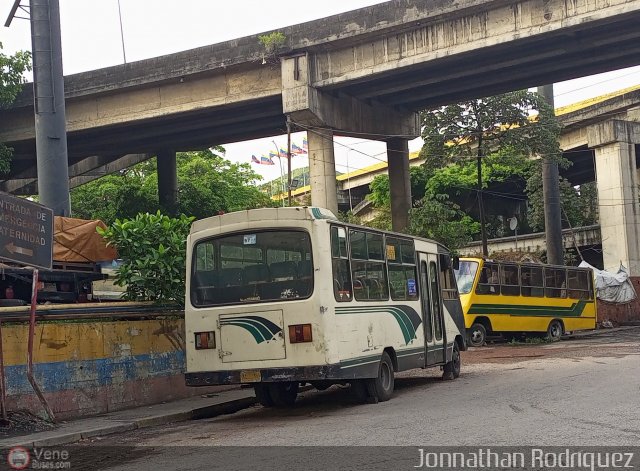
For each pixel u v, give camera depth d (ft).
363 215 196.54
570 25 84.53
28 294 47.93
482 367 60.90
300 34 100.78
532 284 93.35
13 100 118.42
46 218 37.52
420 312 49.19
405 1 94.32
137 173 173.99
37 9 83.41
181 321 50.72
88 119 117.70
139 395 46.50
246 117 116.67
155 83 112.06
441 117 113.39
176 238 50.29
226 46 106.63
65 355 41.98
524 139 113.19
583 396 38.37
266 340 38.32
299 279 38.24
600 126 138.51
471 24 91.25
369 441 28.94
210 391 52.60
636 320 132.16
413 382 53.52
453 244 111.34
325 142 103.19
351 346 39.55
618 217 136.46
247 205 158.30
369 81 100.12
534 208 160.56
